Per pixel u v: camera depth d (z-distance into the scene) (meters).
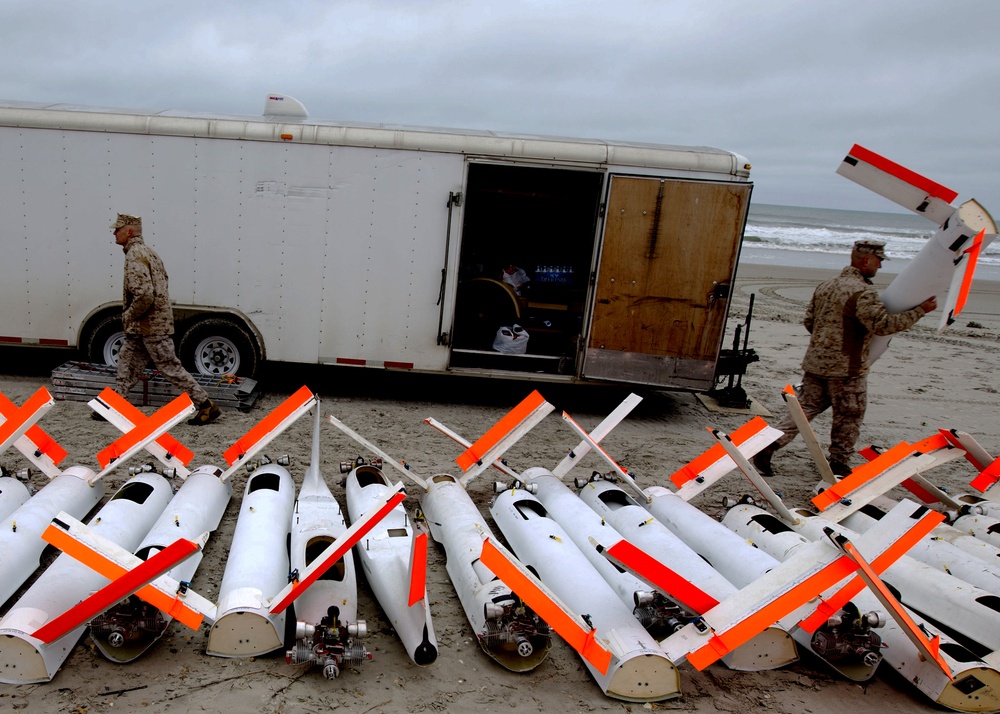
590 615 3.49
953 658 3.47
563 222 9.87
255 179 7.16
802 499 6.14
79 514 4.44
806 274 28.64
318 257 7.34
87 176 7.08
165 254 7.28
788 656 3.63
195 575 4.07
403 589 3.57
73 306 7.33
